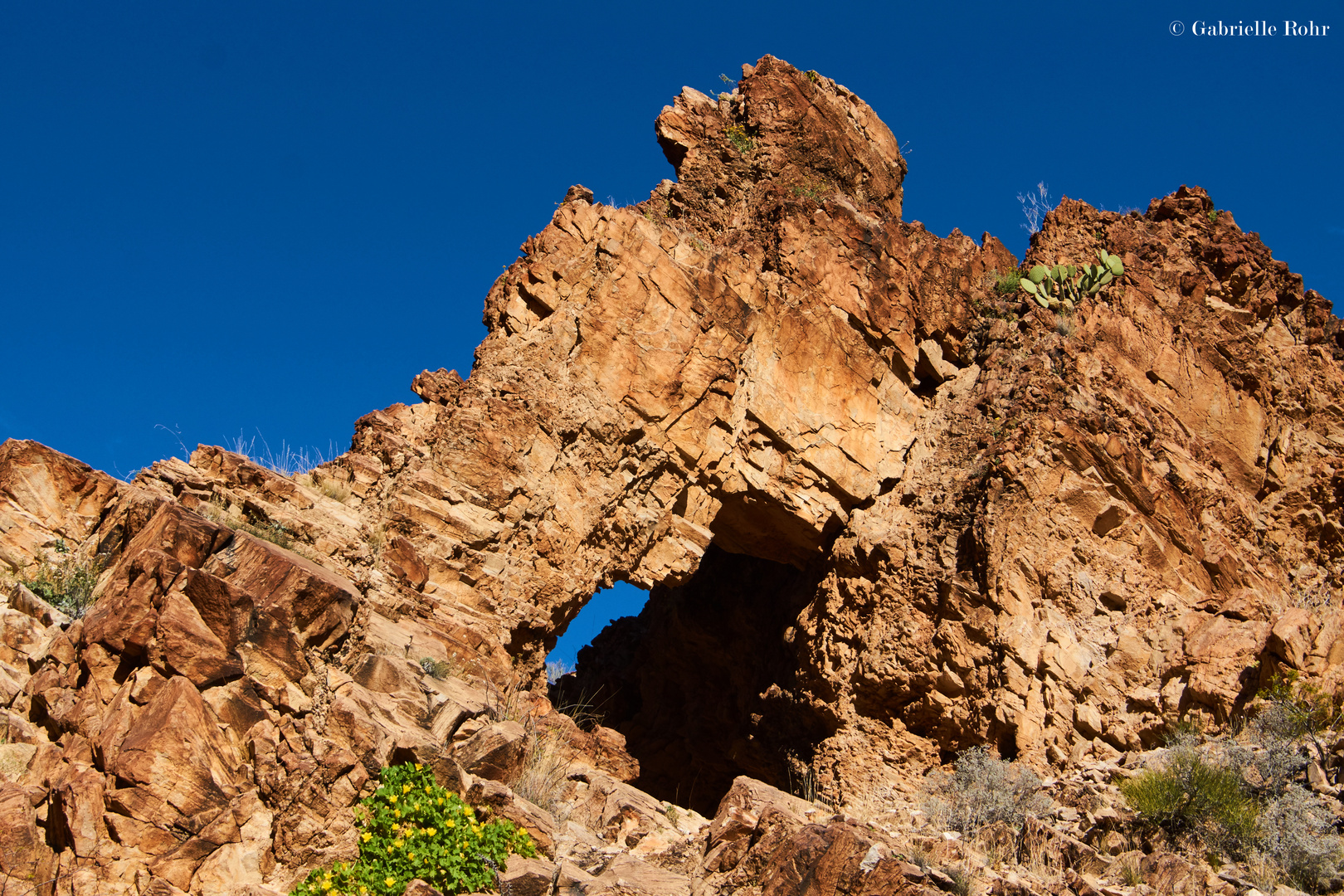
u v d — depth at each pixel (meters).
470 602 14.70
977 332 20.64
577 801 12.41
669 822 12.48
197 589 10.78
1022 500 17.28
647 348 17.22
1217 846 12.55
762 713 19.75
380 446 15.70
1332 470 20.00
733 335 18.00
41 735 10.39
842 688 17.66
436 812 10.31
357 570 13.39
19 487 11.93
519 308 16.91
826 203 19.94
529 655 15.62
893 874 10.24
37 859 9.26
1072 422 17.89
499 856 10.30
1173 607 16.97
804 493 18.59
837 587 18.42
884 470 19.16
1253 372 20.44
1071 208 21.52
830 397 18.92
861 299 19.50
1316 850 11.96
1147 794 13.09
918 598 17.55
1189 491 18.47
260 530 12.90
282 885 9.70
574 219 17.45
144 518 11.96
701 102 20.95
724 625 22.39
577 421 16.33
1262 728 14.23
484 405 15.90
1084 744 15.77
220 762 10.26
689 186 19.98
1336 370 21.27
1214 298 20.97
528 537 15.66
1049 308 19.97
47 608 11.14
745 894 10.48
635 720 23.97
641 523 16.94
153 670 10.48
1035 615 16.75
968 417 19.11
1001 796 14.37
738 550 20.09
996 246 21.81
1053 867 12.06
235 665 10.66
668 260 17.70
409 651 12.64
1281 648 14.77
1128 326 19.69
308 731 10.46
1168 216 21.73
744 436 18.05
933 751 16.88
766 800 11.84
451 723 11.71
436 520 14.88
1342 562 19.50
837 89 21.92
